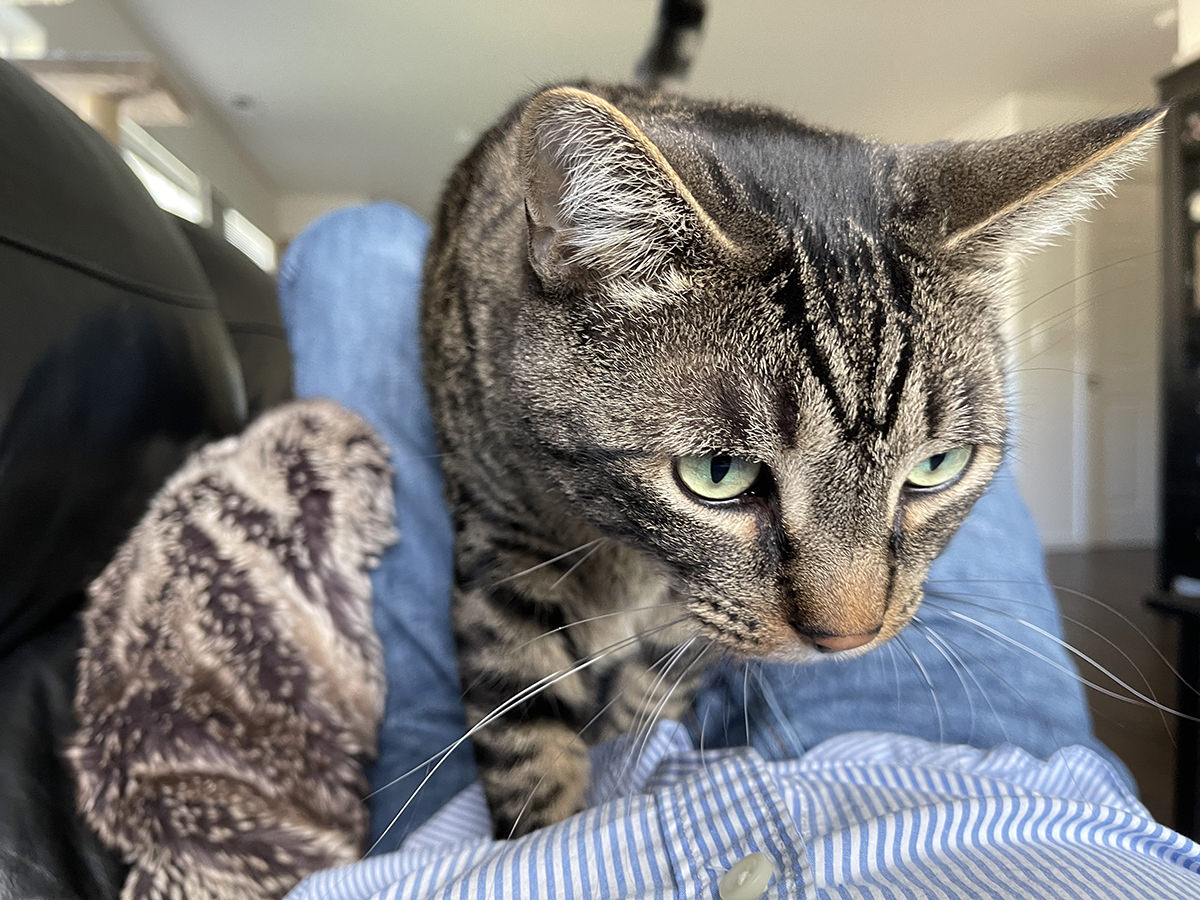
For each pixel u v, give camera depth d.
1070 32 0.93
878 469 0.17
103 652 0.20
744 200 0.17
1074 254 1.03
